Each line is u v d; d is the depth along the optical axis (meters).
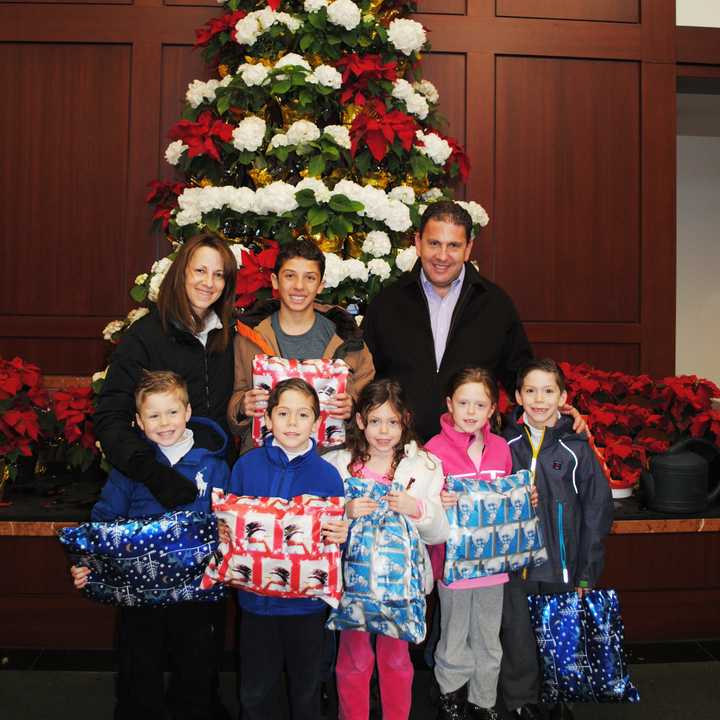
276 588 1.69
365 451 1.92
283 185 2.42
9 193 3.38
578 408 2.92
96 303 3.40
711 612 2.67
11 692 2.24
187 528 1.69
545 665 1.96
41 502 2.63
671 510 2.53
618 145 3.54
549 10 3.50
